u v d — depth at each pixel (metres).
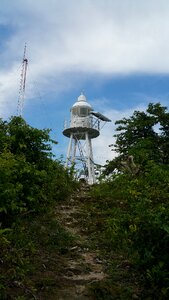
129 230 8.35
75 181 14.31
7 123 12.01
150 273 6.59
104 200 12.09
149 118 22.72
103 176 14.89
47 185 11.71
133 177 13.39
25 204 9.40
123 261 7.79
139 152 17.58
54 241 8.61
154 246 6.61
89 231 9.67
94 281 6.88
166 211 6.64
